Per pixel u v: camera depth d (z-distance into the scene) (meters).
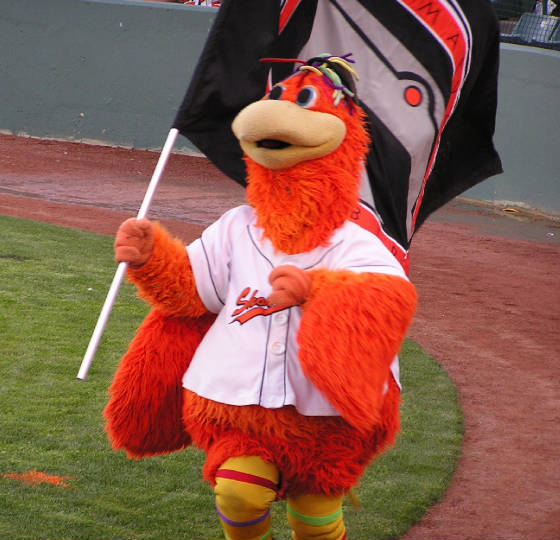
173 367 12.92
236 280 12.30
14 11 83.12
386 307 11.04
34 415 19.83
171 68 79.06
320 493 12.17
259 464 11.73
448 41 14.70
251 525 11.83
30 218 46.91
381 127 14.38
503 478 18.53
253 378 11.62
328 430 11.85
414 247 47.78
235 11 13.76
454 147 16.05
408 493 17.30
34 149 77.44
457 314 33.56
